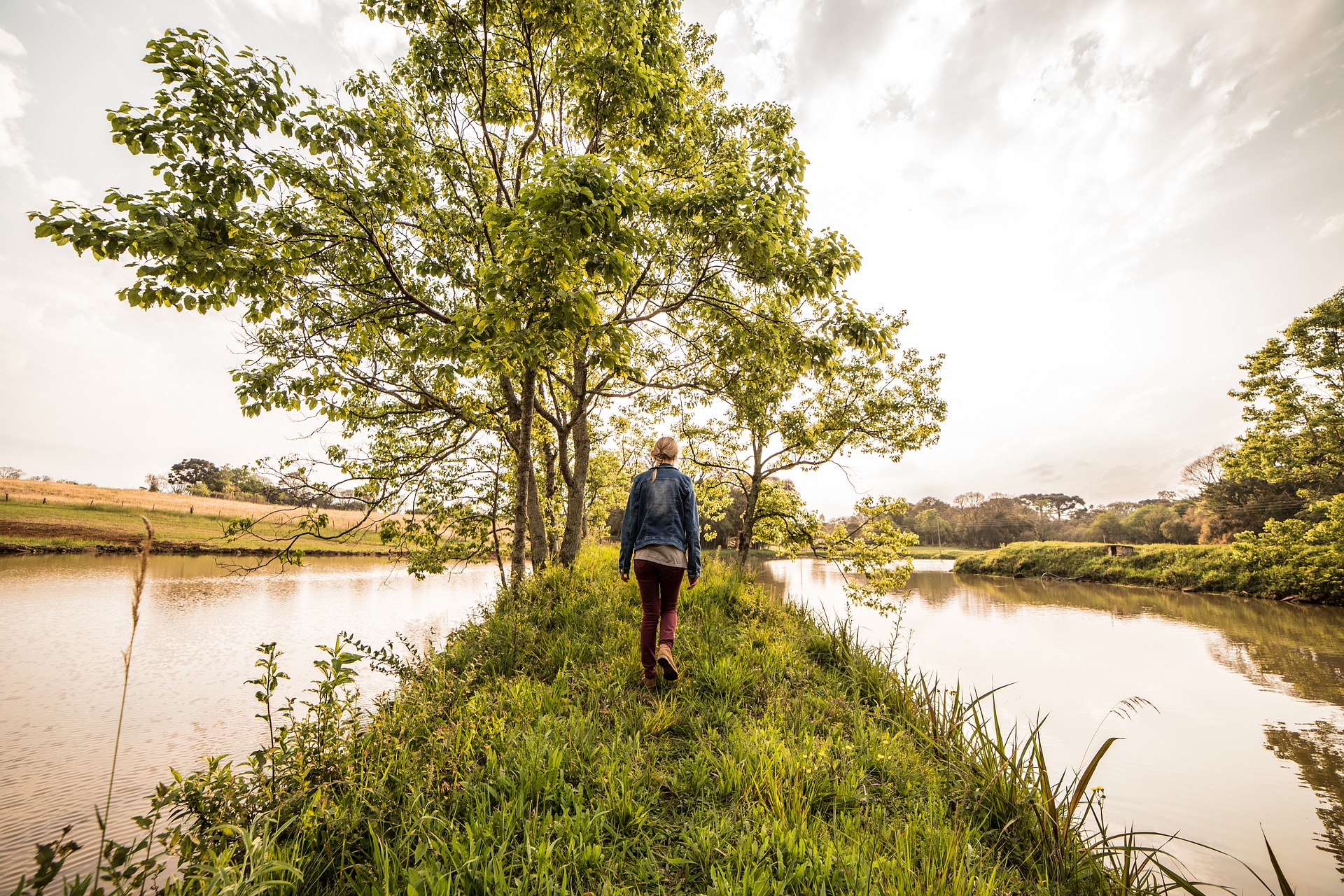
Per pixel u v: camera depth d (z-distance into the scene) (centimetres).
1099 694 1140
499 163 726
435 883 198
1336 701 1128
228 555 3491
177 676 906
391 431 814
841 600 1848
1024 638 1723
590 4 589
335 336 641
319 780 258
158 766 561
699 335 823
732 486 1283
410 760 284
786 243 649
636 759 313
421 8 644
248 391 560
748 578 852
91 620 1391
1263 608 2567
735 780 293
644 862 233
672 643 412
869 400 1117
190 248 454
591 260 502
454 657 479
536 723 336
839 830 259
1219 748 867
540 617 562
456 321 565
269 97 514
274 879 190
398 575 2756
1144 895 252
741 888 211
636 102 652
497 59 690
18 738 631
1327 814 654
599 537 2052
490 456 891
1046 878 250
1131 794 708
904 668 476
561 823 246
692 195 615
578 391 839
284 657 1025
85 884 170
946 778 335
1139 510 8081
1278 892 496
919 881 214
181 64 467
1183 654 1552
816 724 387
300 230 557
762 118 905
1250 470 3366
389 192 621
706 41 970
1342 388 3016
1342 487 3541
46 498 4931
